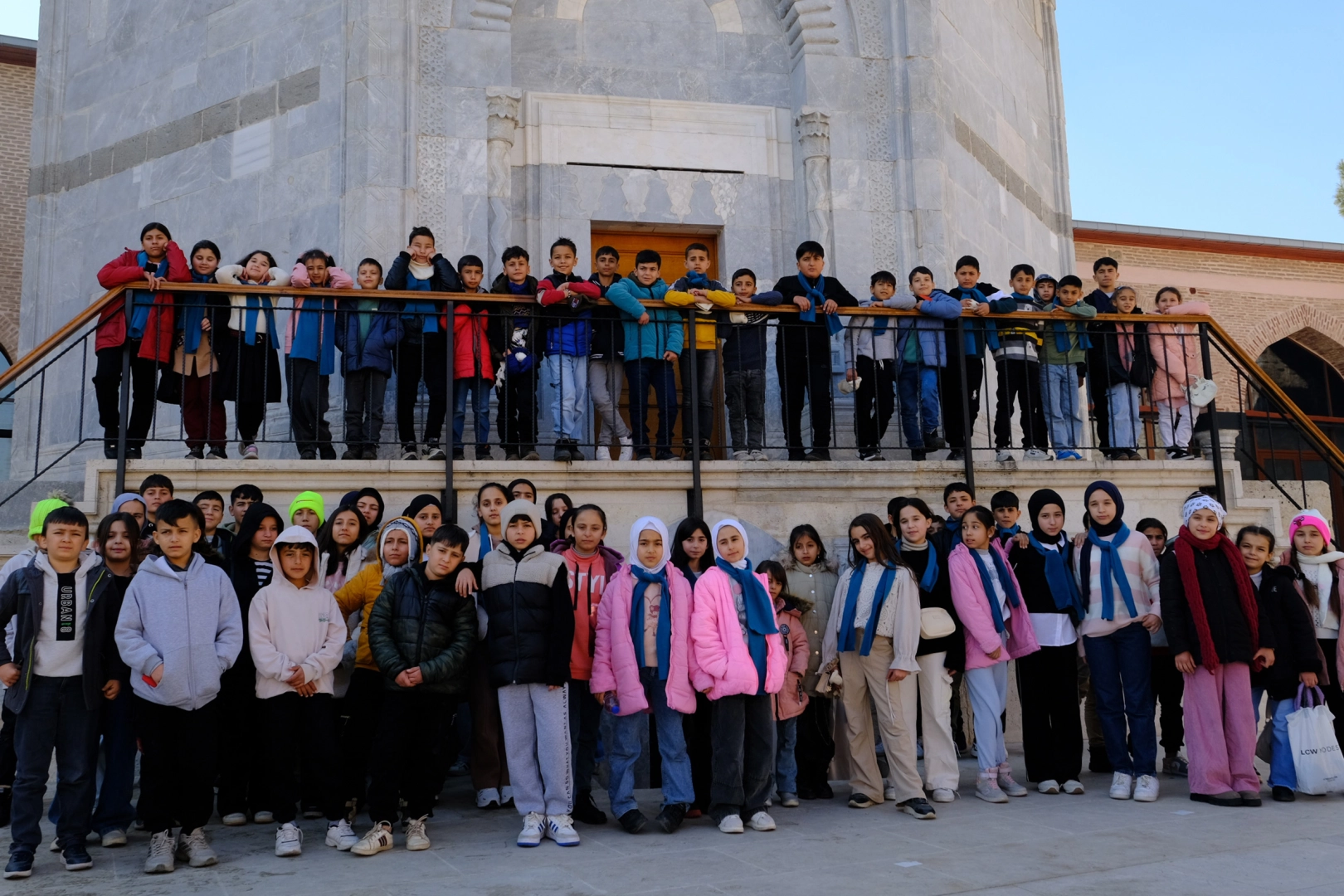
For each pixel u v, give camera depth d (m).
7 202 14.96
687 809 5.48
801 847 4.89
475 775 5.93
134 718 4.70
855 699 5.95
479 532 6.18
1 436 14.95
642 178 9.73
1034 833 5.12
